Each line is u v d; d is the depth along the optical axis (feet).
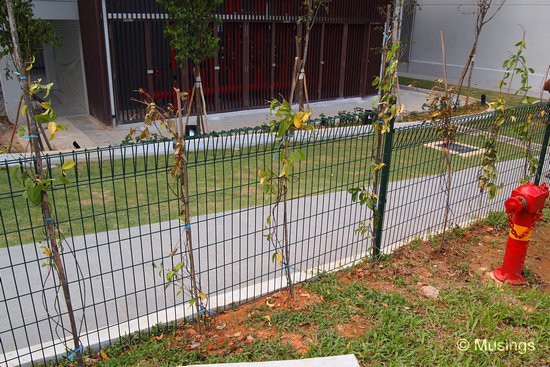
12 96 37.63
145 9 37.19
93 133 37.09
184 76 35.12
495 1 66.13
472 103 49.93
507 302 13.00
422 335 11.50
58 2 38.75
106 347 11.16
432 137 15.71
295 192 22.75
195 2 29.91
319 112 48.21
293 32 47.47
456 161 23.21
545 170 23.90
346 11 50.42
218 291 14.01
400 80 72.84
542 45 62.08
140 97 39.65
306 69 50.11
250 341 11.32
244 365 9.69
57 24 45.52
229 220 19.47
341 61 53.16
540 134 20.93
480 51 69.87
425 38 78.48
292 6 45.52
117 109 38.73
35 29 27.50
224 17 41.86
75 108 44.75
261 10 43.83
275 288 13.82
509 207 13.79
